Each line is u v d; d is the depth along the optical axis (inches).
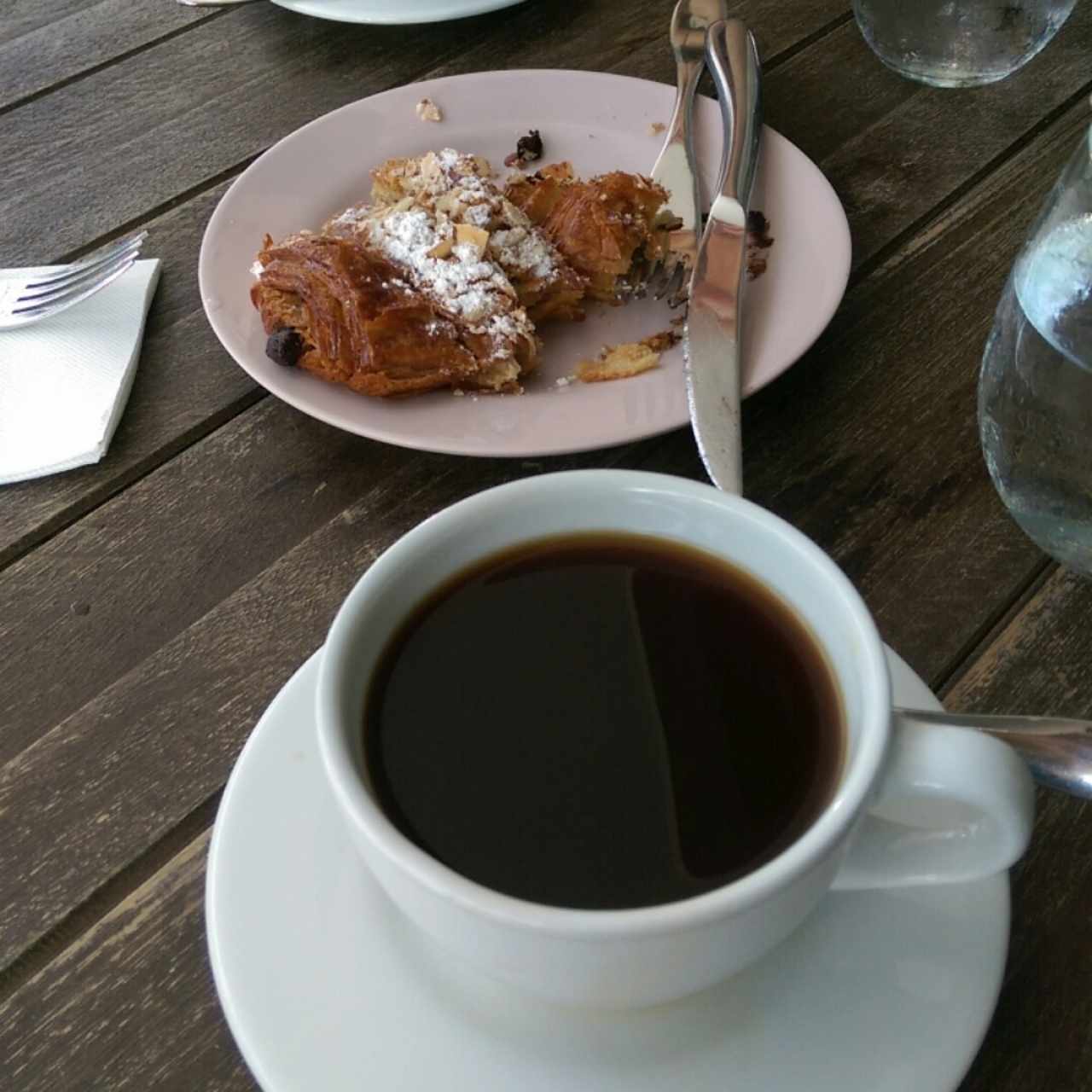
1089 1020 10.5
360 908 9.8
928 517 14.6
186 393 16.5
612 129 20.8
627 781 8.9
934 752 8.3
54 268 18.1
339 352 16.0
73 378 16.3
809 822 8.7
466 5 22.5
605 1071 9.0
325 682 8.9
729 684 9.5
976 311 17.2
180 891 11.4
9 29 23.5
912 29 21.2
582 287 18.2
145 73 22.4
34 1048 10.4
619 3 23.9
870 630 9.0
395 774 9.0
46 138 21.0
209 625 13.8
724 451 14.8
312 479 15.4
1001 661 13.1
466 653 9.6
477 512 10.0
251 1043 9.2
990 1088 10.2
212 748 12.6
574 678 9.5
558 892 8.5
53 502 15.1
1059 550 13.5
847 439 15.5
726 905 7.7
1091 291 12.3
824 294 16.7
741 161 18.8
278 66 22.6
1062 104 21.0
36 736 12.8
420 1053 9.1
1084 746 9.1
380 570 9.6
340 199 19.6
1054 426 12.6
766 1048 9.1
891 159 20.0
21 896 11.5
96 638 13.6
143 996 10.7
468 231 18.0
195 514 15.0
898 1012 9.3
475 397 16.1
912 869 8.7
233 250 18.1
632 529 10.3
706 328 16.3
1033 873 11.4
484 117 20.9
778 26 23.3
